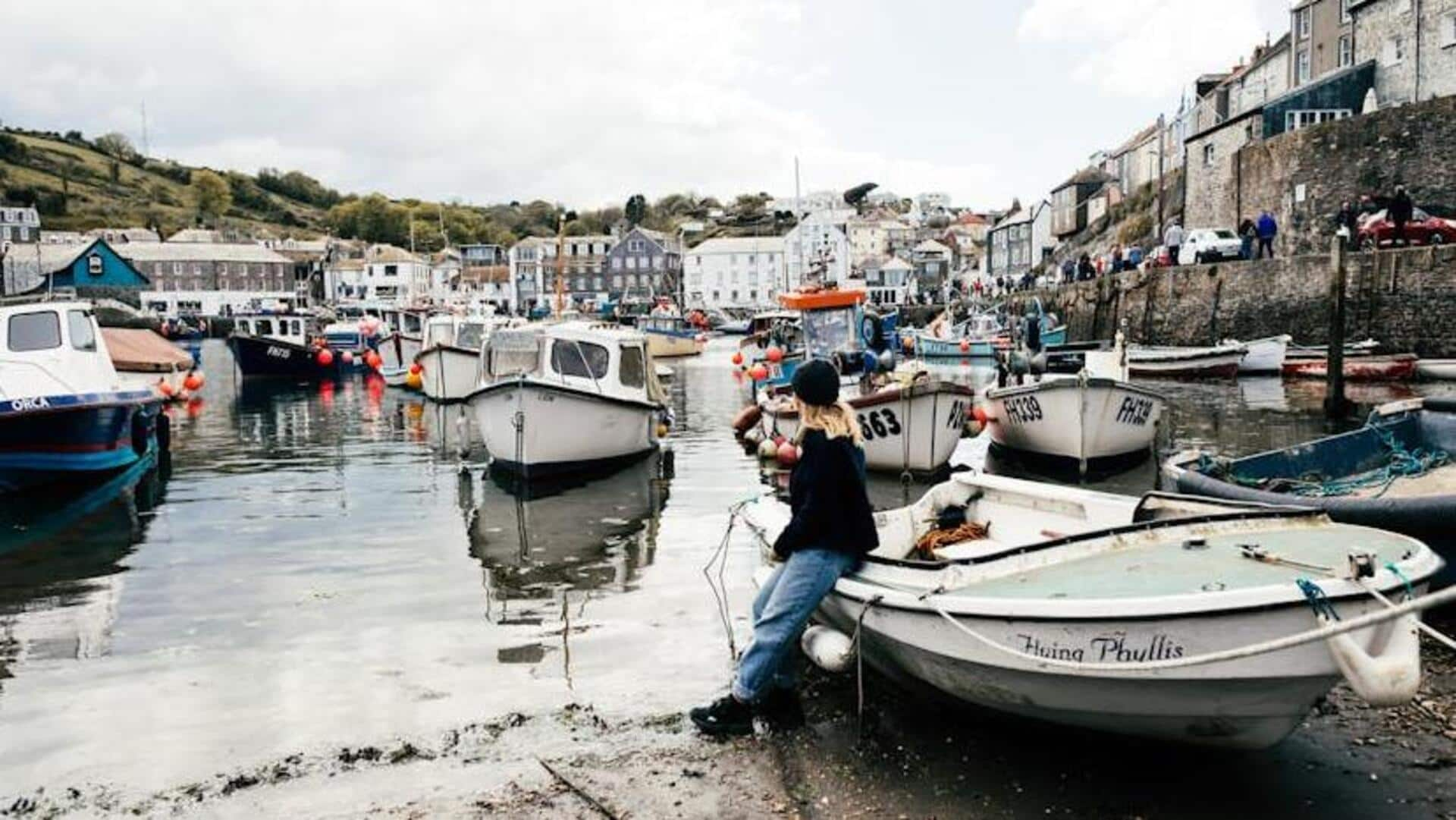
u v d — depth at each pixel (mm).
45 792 5465
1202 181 44688
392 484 15398
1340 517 7324
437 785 5430
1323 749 5441
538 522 12375
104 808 5273
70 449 14828
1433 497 6957
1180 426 19891
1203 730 4871
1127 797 5031
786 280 96250
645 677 6922
